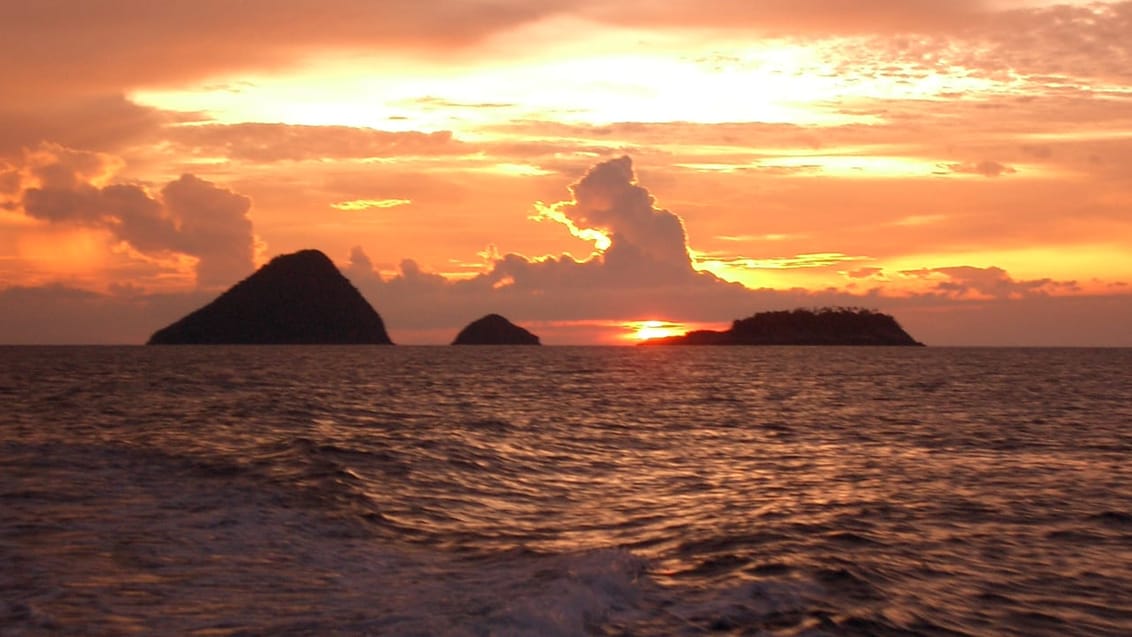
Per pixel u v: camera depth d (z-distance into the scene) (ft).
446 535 49.11
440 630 31.35
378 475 67.05
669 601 35.86
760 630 32.50
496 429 108.88
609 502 61.16
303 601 35.19
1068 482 69.31
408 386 212.23
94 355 469.98
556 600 34.71
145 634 30.96
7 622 31.50
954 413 142.10
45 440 87.15
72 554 40.73
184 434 96.17
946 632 33.42
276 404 146.30
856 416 136.15
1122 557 45.03
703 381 244.22
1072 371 314.14
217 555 42.04
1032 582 40.40
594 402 162.40
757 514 55.83
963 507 58.03
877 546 46.55
